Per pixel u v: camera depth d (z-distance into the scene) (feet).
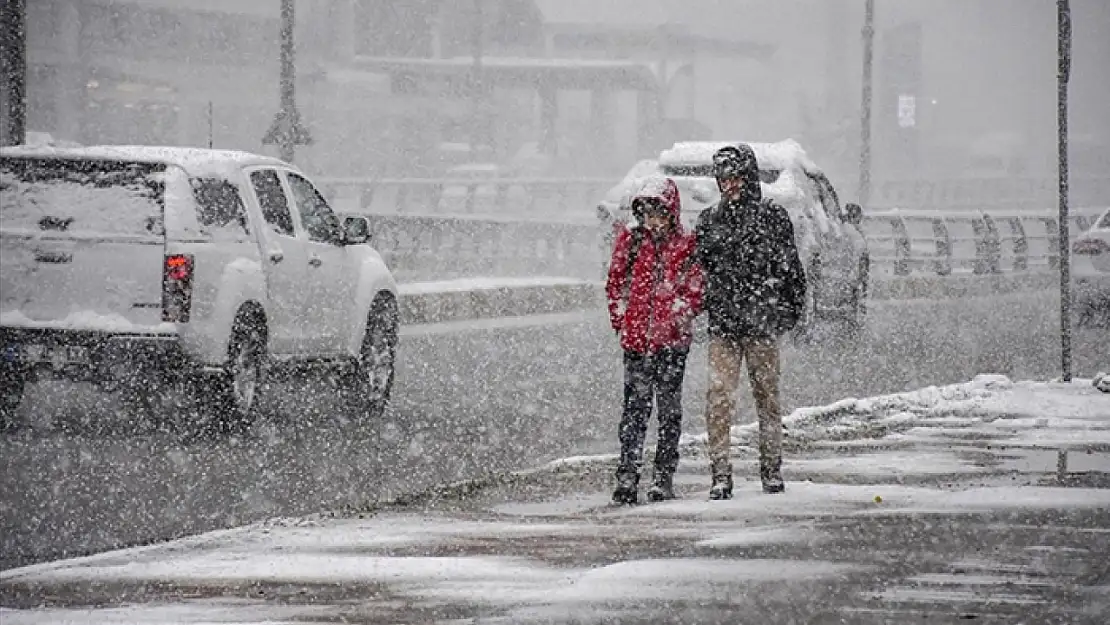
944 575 68.49
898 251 320.09
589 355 195.52
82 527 87.40
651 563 71.26
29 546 82.38
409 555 74.69
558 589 66.69
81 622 61.57
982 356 195.31
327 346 135.13
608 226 208.23
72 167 123.65
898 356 194.18
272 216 131.95
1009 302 293.23
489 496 94.94
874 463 105.60
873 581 67.36
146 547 77.71
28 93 536.42
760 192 93.35
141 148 128.16
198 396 122.93
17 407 127.85
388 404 145.89
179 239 121.08
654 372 92.02
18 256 122.93
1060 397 138.51
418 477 106.22
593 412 143.33
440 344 204.85
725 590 65.82
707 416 92.27
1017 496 89.56
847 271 197.77
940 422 126.93
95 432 122.11
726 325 92.17
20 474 104.12
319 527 83.35
